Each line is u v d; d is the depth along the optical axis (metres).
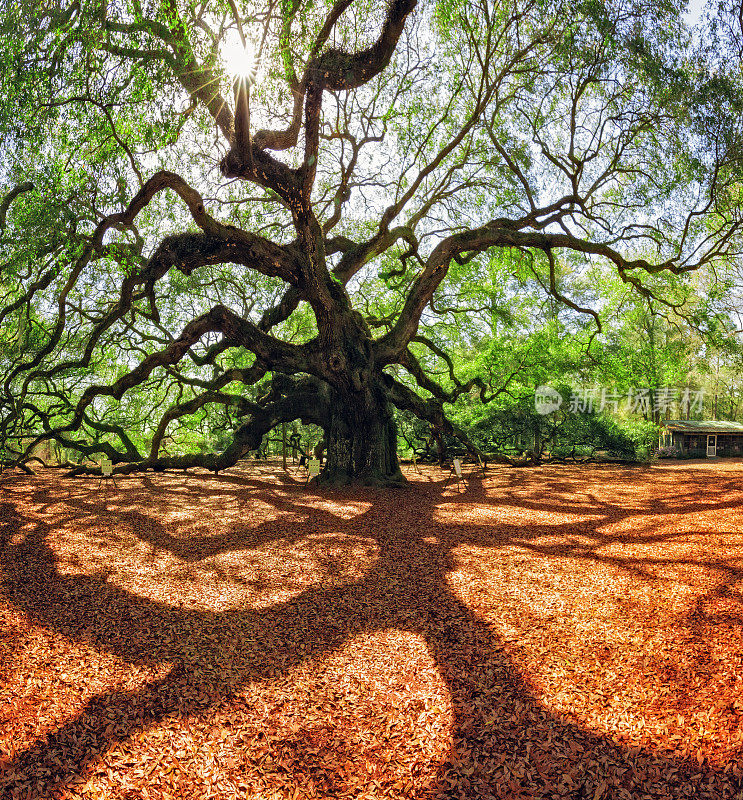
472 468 26.86
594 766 3.71
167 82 10.05
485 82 18.50
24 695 4.67
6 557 9.07
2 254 14.41
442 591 7.38
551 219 20.48
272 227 21.25
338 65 11.89
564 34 16.33
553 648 5.55
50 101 10.32
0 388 22.05
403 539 10.42
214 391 22.05
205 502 14.80
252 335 16.77
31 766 3.72
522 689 4.74
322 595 7.31
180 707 4.51
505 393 29.61
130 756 3.85
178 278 23.23
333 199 22.00
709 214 19.62
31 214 12.08
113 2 10.08
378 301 26.89
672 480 21.78
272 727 4.22
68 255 12.56
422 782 3.60
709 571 8.03
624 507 14.33
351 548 9.73
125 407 27.81
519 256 23.19
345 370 17.09
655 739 3.98
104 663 5.31
